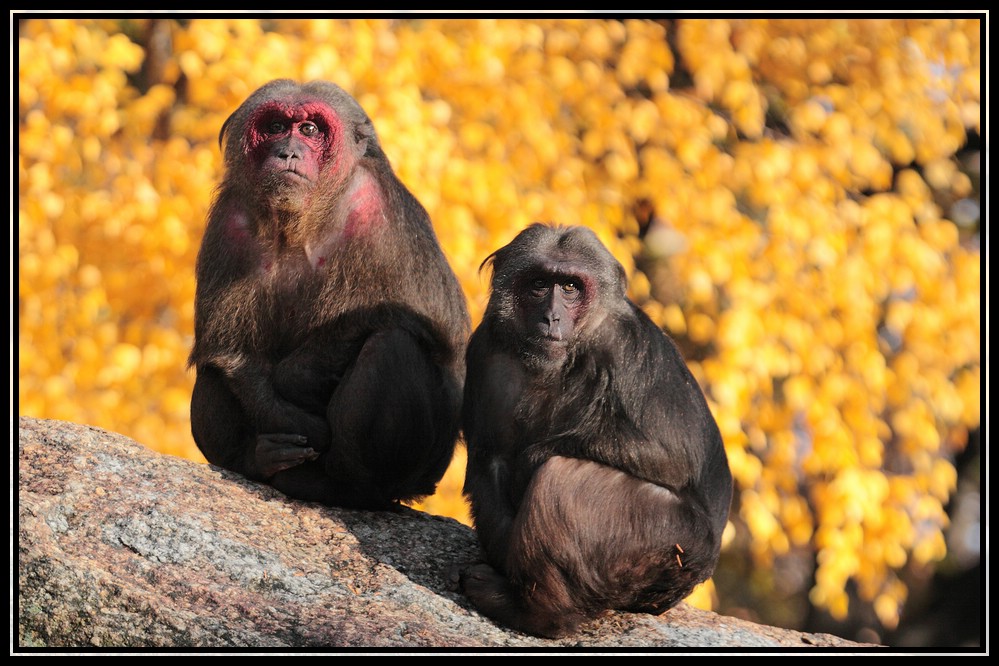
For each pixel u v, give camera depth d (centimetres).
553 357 2470
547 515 2356
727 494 2670
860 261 5028
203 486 2595
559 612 2372
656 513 2402
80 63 4762
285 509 2619
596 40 5144
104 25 5041
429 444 2764
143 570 2323
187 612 2241
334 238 2798
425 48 4775
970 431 6931
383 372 2689
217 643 2205
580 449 2464
